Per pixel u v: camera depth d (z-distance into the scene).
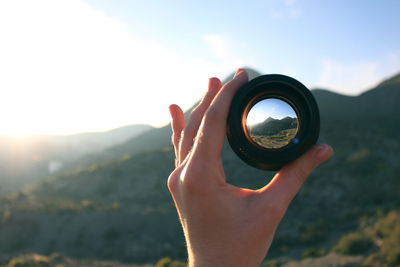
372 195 59.72
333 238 43.16
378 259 29.19
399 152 81.19
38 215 61.91
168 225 58.78
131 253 51.91
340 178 65.44
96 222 59.09
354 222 46.81
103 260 51.06
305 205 58.34
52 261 32.06
